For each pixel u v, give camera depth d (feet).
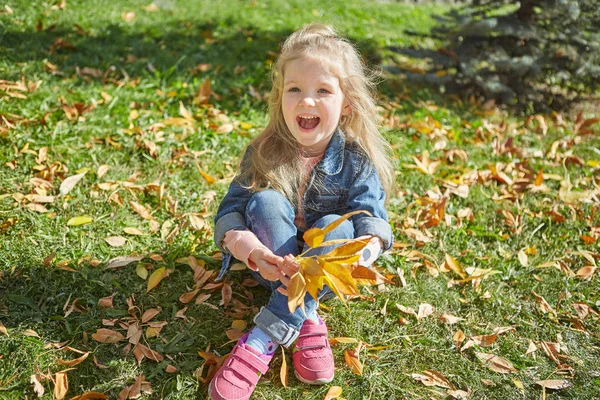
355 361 6.97
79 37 15.57
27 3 16.84
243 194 7.43
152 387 6.64
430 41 19.43
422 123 13.16
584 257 9.36
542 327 7.99
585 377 7.22
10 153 10.21
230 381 6.38
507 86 15.42
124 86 13.38
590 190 11.33
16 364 6.70
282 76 7.35
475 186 11.20
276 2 21.20
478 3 15.53
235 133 11.94
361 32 19.36
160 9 18.70
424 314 7.93
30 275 7.88
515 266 9.13
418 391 6.89
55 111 11.65
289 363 7.12
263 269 6.40
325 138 7.47
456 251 9.32
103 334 7.13
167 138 11.41
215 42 16.87
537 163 12.36
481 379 7.07
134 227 9.11
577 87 16.24
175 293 8.00
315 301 6.20
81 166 10.30
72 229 8.81
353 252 5.76
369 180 7.46
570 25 15.06
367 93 7.67
